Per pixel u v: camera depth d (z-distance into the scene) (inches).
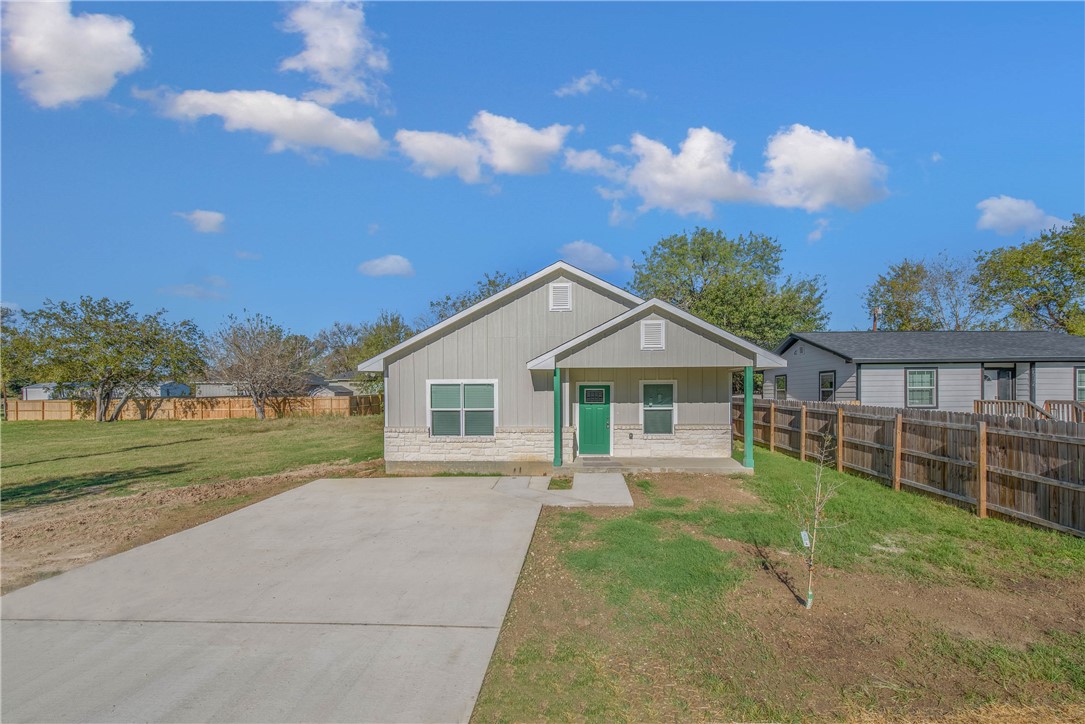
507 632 194.9
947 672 166.2
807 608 208.5
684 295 1539.1
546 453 522.6
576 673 167.8
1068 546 273.3
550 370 523.8
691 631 192.4
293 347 1471.5
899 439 411.8
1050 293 1270.9
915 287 1435.8
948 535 298.7
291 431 1015.6
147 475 540.1
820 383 823.7
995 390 755.4
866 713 147.6
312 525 335.6
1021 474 312.8
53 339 1355.8
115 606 218.7
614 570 247.0
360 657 177.3
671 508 363.9
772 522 320.8
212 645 186.4
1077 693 155.5
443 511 365.7
